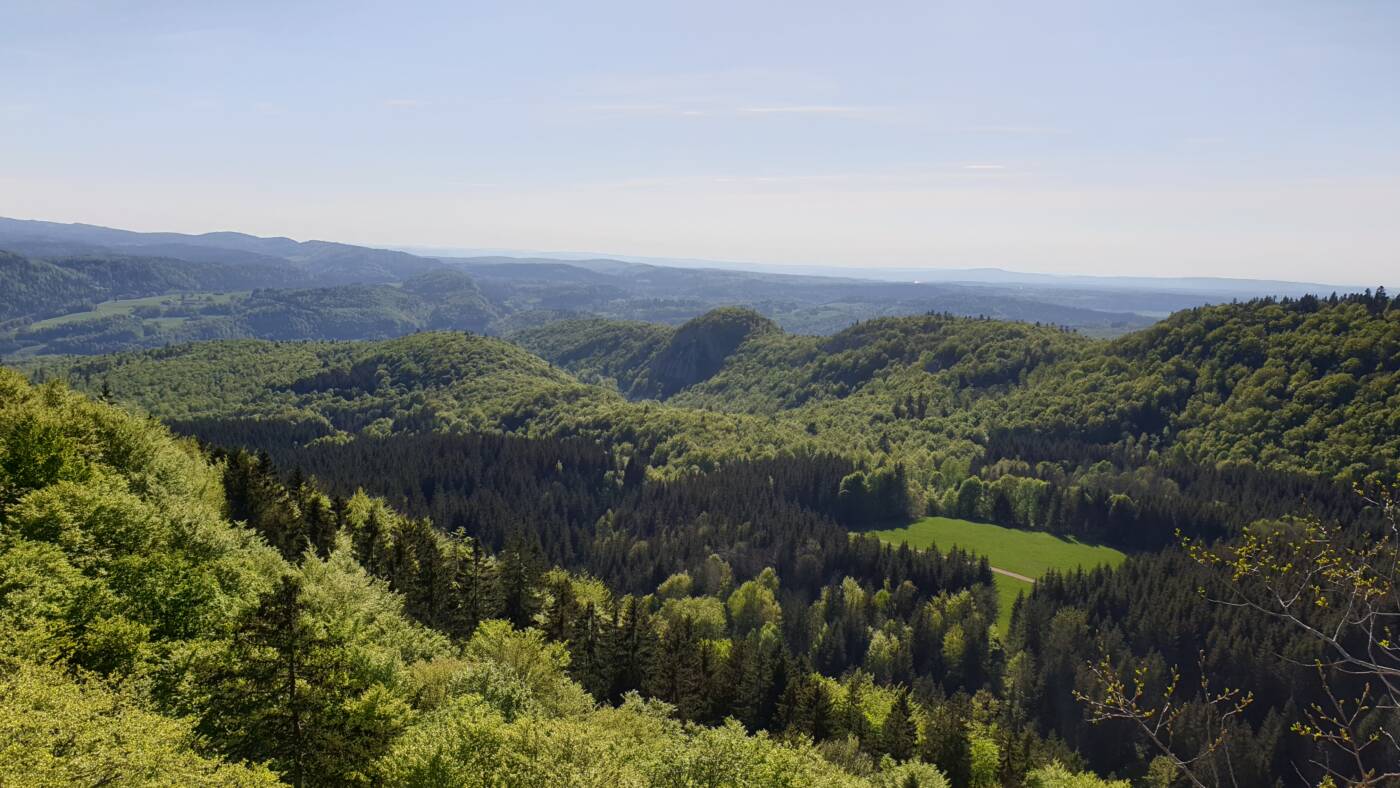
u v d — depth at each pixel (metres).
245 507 93.88
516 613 91.06
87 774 24.38
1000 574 169.75
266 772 28.91
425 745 34.34
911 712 95.25
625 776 34.31
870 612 149.25
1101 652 121.38
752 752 44.09
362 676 41.12
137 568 46.41
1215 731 100.12
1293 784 96.31
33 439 61.25
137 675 36.25
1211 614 127.31
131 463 75.19
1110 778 98.44
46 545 44.31
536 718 43.50
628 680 82.69
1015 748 84.56
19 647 33.06
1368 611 15.27
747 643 116.44
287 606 35.81
